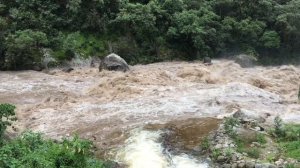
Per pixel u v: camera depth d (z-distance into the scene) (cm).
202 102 2494
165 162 1741
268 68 4009
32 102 2594
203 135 1992
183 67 3666
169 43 4181
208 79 3072
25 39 3450
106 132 2070
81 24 3938
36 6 3869
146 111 2353
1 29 3572
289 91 2931
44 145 1639
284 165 1650
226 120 2095
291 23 4494
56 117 2309
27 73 3378
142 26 4031
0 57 3506
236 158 1727
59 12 3969
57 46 3712
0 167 1399
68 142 1612
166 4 4250
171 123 2153
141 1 4362
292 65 4356
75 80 3162
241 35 4388
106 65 3425
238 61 3975
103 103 2539
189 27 4094
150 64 3925
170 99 2561
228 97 2606
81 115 2330
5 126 1811
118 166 1686
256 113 2234
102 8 4006
